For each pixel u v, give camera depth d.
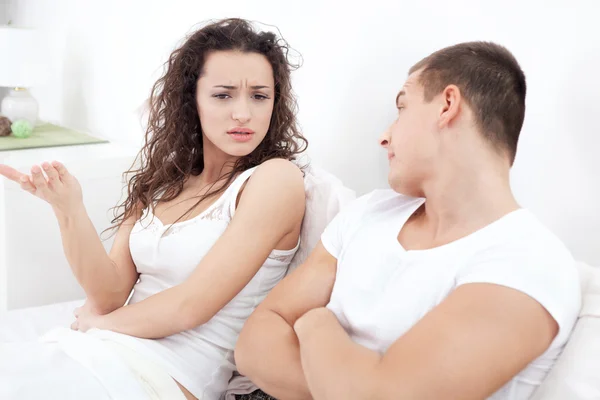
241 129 1.37
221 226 1.34
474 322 0.82
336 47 1.66
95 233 1.37
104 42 2.52
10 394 1.06
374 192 1.15
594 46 1.14
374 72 1.57
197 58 1.40
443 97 0.95
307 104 1.78
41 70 2.50
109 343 1.22
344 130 1.67
